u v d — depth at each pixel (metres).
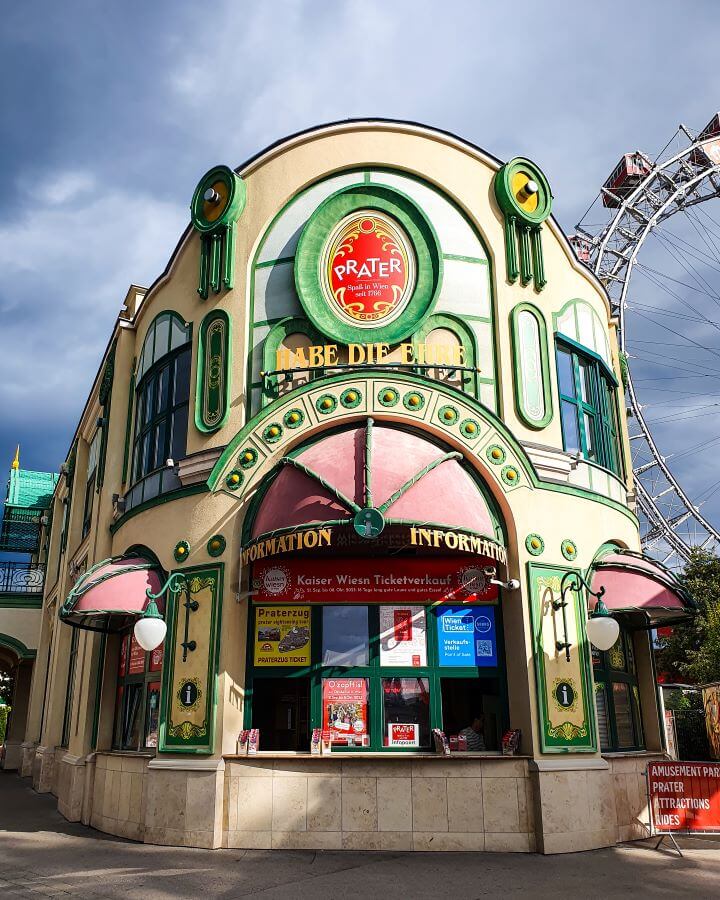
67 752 18.28
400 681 13.21
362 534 11.56
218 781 12.28
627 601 14.06
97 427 22.17
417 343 14.38
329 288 14.69
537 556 13.70
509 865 10.98
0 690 53.44
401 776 12.16
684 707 33.41
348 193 15.11
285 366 14.36
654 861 11.34
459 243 15.13
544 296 15.61
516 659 13.15
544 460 14.52
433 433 13.73
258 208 15.47
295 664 13.20
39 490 41.53
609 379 17.84
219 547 13.53
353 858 11.34
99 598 13.87
